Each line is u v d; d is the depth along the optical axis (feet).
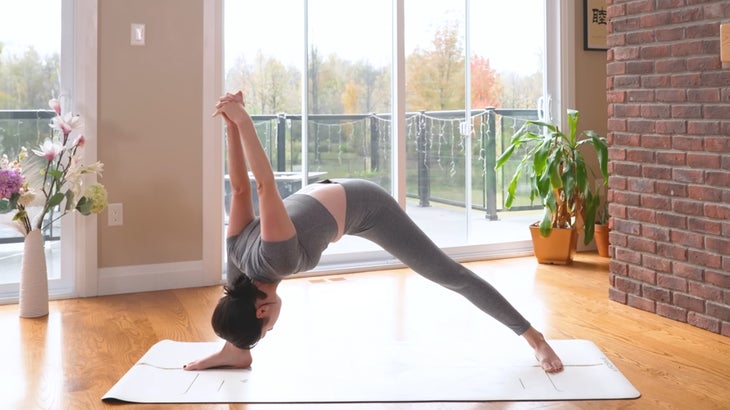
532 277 14.55
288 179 14.90
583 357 9.50
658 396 8.32
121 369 9.27
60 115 12.11
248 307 7.84
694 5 10.87
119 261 13.37
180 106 13.62
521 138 15.88
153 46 13.34
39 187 12.96
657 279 11.75
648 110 11.81
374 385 8.59
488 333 10.71
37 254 11.71
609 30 12.56
